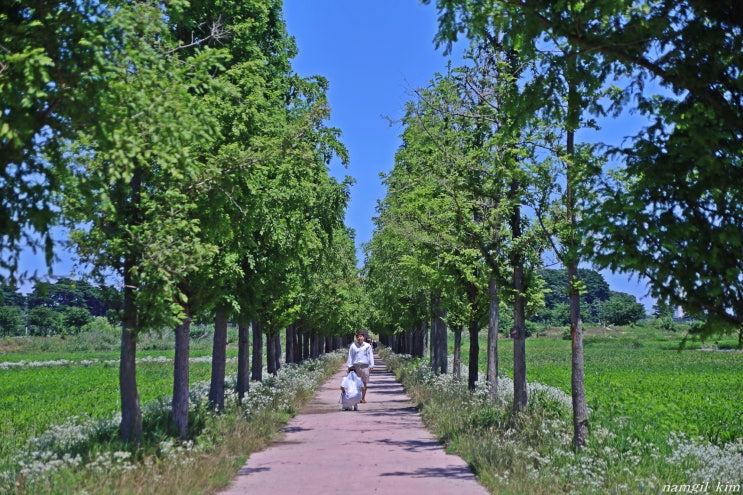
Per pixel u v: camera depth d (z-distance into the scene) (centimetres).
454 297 2122
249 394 1912
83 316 11919
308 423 1755
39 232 653
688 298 639
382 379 3962
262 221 1366
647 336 11812
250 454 1224
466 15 671
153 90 695
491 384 1739
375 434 1523
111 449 977
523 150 1234
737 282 629
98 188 728
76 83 616
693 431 1444
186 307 1241
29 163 646
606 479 923
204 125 748
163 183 1028
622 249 633
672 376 3734
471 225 1498
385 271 2984
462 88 1510
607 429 1288
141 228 957
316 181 1970
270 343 2952
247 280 1573
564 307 15312
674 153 640
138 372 4441
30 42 604
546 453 1098
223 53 781
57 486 782
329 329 5547
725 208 651
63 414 2117
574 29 635
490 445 1112
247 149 1174
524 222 1533
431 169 1619
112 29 643
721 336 654
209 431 1270
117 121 664
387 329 6656
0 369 5612
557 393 2225
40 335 11838
